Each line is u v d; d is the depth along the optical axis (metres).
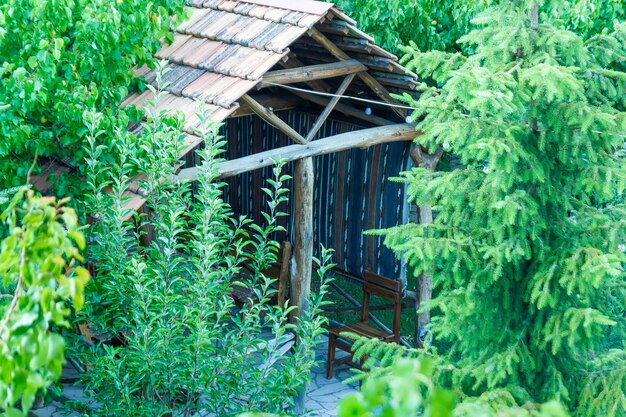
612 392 5.20
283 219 11.94
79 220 6.91
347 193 11.32
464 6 10.54
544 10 9.12
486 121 5.21
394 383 1.72
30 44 6.64
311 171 9.00
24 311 2.60
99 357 5.54
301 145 8.80
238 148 12.37
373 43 8.23
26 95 6.32
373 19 10.77
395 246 5.61
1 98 6.29
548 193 5.44
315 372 9.85
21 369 2.54
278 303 9.89
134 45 7.40
